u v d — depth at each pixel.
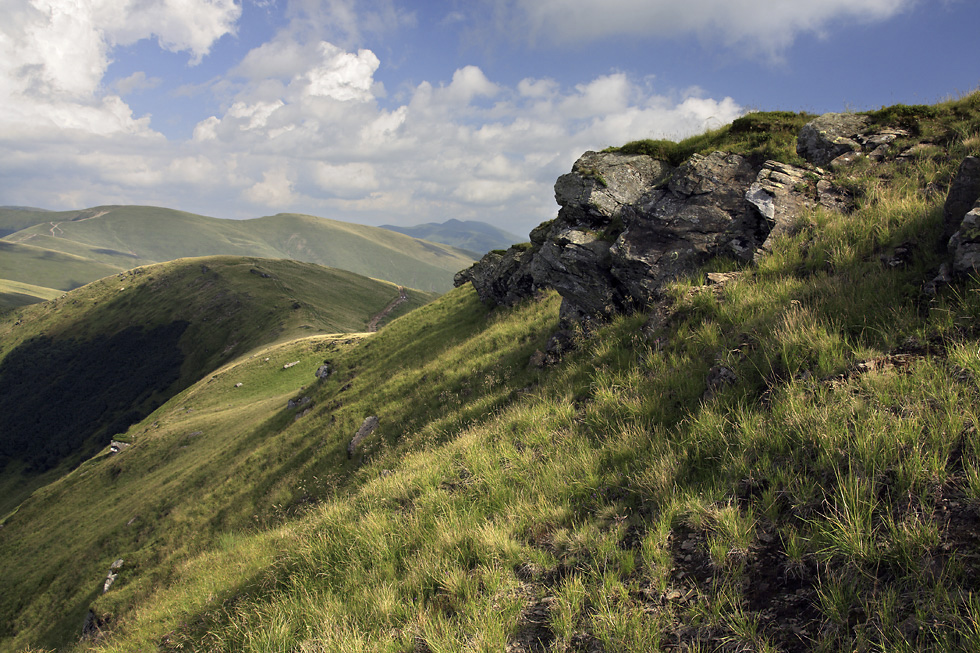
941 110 13.39
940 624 2.96
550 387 11.99
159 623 11.16
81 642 21.91
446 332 32.88
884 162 12.14
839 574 3.64
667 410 7.67
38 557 46.28
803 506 4.39
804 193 11.80
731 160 14.11
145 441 68.81
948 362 4.97
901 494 3.90
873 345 6.02
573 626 4.27
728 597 3.90
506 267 29.36
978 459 3.83
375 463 17.00
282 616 6.27
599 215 15.57
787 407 5.55
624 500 6.00
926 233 7.94
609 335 12.52
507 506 7.01
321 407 34.62
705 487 5.36
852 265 8.48
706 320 9.42
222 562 15.74
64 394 189.50
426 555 6.37
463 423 14.61
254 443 40.41
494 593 5.14
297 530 10.91
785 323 7.14
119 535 38.81
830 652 3.18
